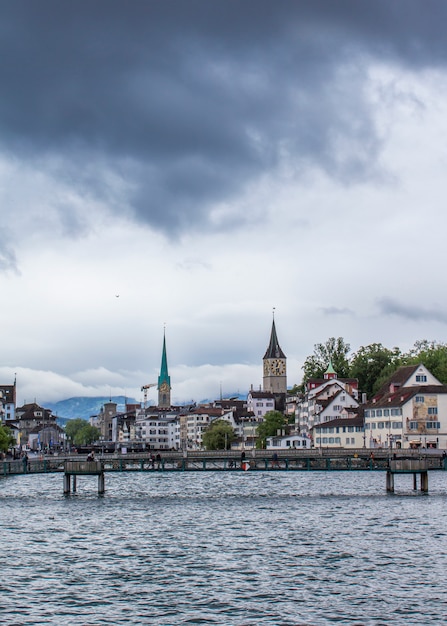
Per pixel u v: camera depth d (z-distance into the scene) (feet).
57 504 368.07
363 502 361.51
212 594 185.68
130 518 314.14
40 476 570.87
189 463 579.48
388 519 301.22
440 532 268.00
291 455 526.98
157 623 165.17
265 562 220.23
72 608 175.22
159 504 365.40
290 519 305.73
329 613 170.71
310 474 561.84
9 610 173.47
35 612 172.35
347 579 198.70
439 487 438.81
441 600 178.91
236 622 165.58
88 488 460.14
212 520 305.94
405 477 515.09
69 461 415.64
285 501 371.97
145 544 250.98
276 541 254.27
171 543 252.62
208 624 164.45
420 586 191.01
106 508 349.61
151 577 202.59
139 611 172.96
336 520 300.81
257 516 316.19
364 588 189.67
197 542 254.27
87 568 213.66
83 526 291.79
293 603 177.88
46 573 207.62
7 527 289.53
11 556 230.89
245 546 245.86
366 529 276.82
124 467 513.04
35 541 257.55
